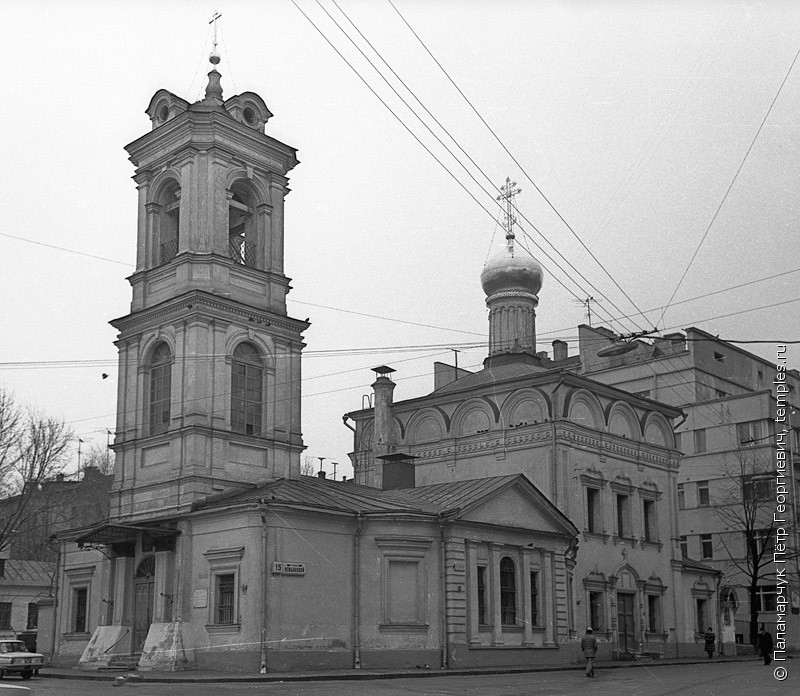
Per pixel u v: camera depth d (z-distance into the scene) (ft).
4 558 226.58
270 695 82.48
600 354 99.25
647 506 181.37
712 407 234.79
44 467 180.45
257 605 117.80
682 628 180.55
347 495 136.56
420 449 179.32
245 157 147.23
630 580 170.91
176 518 128.98
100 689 91.97
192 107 146.92
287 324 146.92
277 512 120.98
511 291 200.13
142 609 134.21
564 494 159.74
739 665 149.59
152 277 144.77
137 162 151.53
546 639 139.23
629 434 179.22
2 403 178.70
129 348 145.69
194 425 132.05
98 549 139.33
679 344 245.86
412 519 127.54
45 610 159.12
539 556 141.90
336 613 123.44
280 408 144.05
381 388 185.37
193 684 100.99
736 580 224.94
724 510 228.43
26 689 49.29
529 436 165.17
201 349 135.64
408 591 126.62
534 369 184.03
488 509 135.33
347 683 102.06
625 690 90.02
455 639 126.41
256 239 148.25
